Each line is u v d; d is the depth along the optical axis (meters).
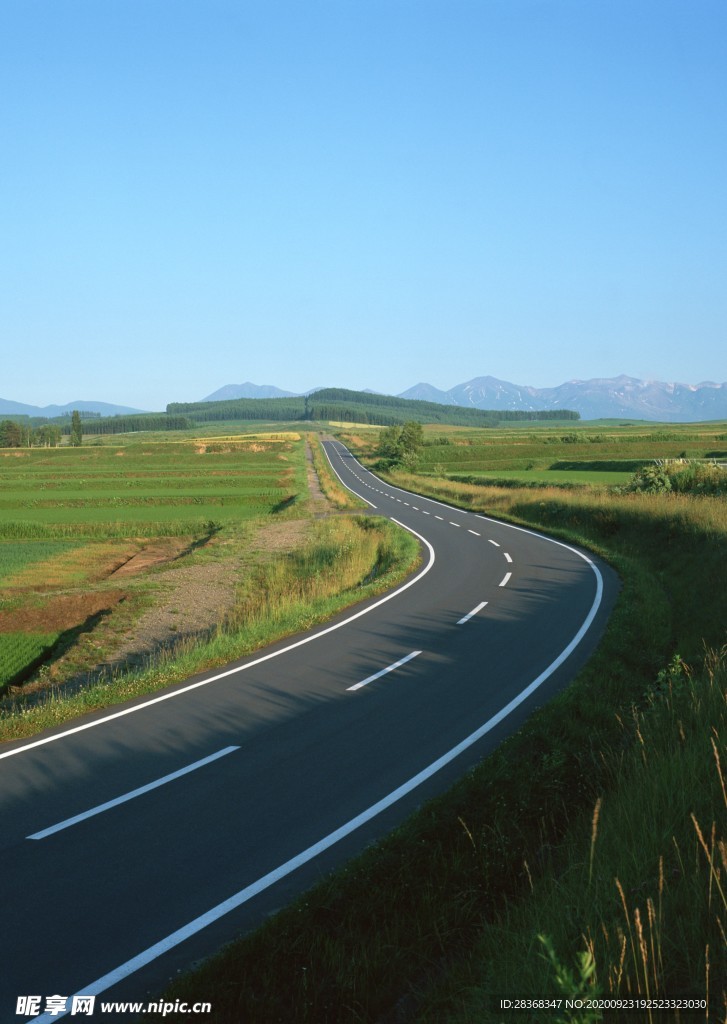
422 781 8.24
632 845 5.94
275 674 13.01
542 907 5.43
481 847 6.77
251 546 34.78
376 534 34.62
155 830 7.18
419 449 104.75
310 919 5.59
